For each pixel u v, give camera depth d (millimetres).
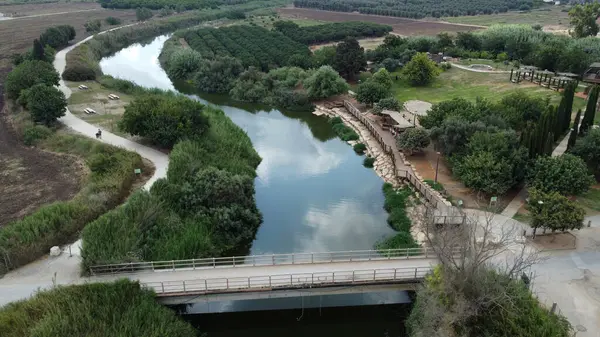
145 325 35188
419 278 39906
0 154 71312
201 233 50344
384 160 73812
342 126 92062
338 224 56969
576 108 83188
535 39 132125
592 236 46469
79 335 32812
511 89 99750
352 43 120312
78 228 47844
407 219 55281
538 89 96438
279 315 42219
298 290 39969
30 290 38656
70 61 127438
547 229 47656
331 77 105375
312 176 71312
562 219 43219
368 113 96125
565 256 43219
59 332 32594
